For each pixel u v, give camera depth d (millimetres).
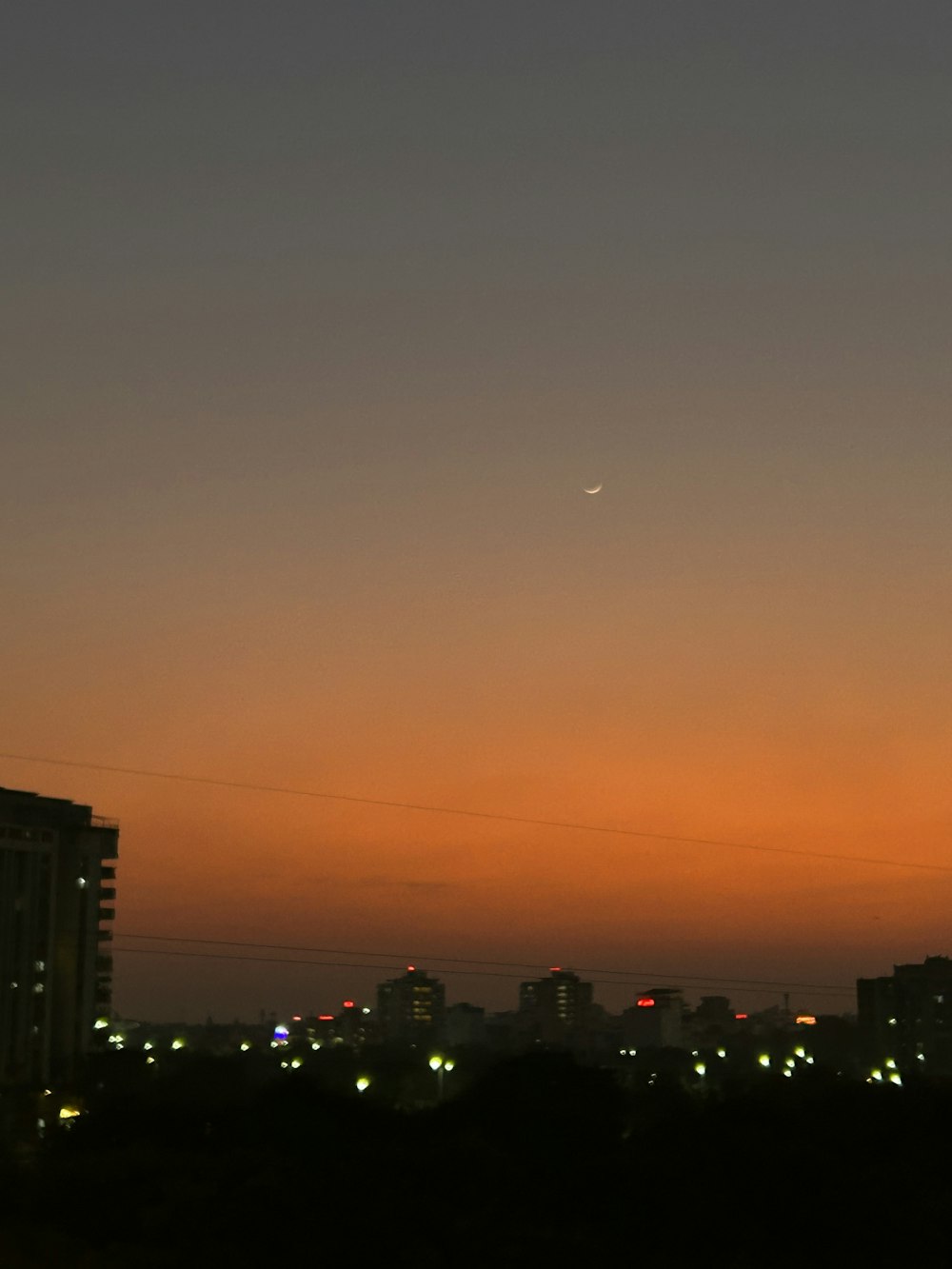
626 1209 54156
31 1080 141875
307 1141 67750
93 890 160875
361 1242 48375
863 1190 54500
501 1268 47469
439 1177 57219
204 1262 47406
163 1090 86688
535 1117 69000
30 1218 55375
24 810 158000
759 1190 54469
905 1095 70250
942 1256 50750
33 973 152500
